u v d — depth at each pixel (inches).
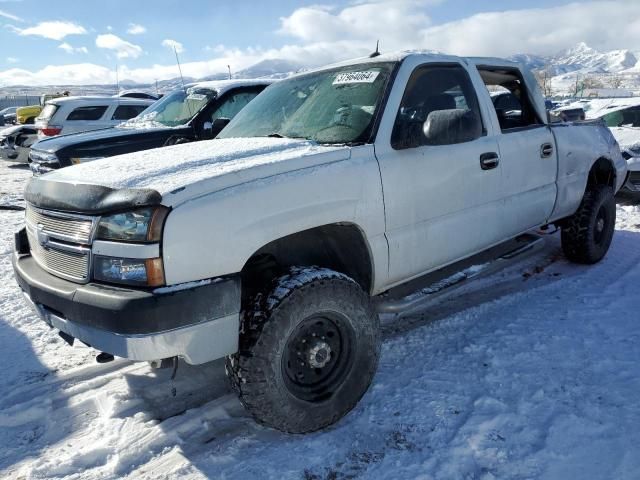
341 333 108.3
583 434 100.4
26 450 105.3
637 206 299.9
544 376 121.6
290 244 114.7
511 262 208.5
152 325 85.4
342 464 97.3
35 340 154.3
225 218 92.9
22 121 910.4
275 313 96.5
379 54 144.3
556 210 175.9
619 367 124.0
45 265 105.2
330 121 129.3
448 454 97.7
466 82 145.3
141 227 87.6
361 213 113.3
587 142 189.2
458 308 166.4
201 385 126.9
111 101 479.5
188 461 100.0
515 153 153.1
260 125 145.3
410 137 121.4
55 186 102.1
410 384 122.3
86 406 119.4
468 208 139.6
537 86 172.9
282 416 100.1
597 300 164.9
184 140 282.4
